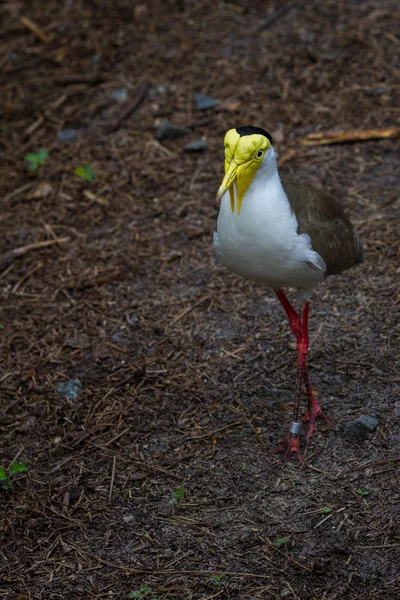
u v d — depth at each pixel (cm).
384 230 807
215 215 862
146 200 895
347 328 702
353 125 967
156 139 983
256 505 556
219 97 1033
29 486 589
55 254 832
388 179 881
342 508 545
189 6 1202
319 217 571
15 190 925
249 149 506
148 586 508
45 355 709
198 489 575
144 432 627
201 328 725
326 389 646
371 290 740
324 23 1138
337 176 892
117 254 825
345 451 590
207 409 642
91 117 1032
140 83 1070
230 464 591
